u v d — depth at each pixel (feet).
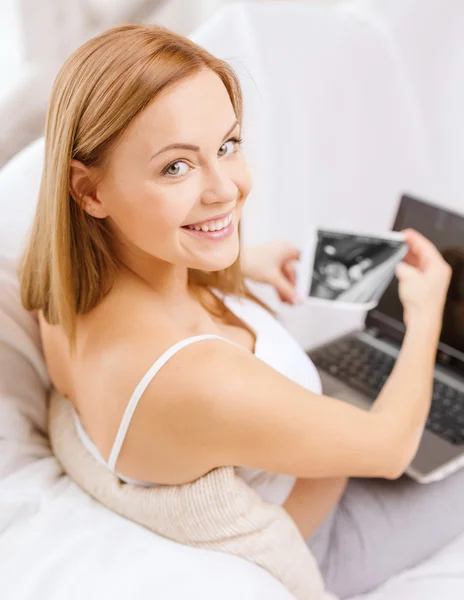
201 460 2.70
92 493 3.15
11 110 4.86
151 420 2.62
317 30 5.41
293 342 3.49
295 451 2.70
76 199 2.60
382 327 4.73
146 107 2.35
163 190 2.46
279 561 2.94
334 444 2.76
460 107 6.19
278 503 3.29
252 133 5.19
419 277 3.75
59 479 3.31
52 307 2.94
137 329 2.70
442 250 4.27
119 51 2.37
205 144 2.44
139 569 2.77
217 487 2.75
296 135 5.47
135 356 2.63
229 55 5.00
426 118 6.15
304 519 3.52
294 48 5.31
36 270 2.97
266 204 5.45
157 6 7.16
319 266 4.28
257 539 2.87
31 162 3.92
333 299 4.24
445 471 3.79
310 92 5.47
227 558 2.85
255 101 5.14
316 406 2.73
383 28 5.72
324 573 3.72
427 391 3.29
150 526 2.96
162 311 2.85
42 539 2.93
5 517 3.06
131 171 2.44
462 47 5.99
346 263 4.25
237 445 2.63
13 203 3.75
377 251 4.19
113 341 2.71
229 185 2.53
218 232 2.66
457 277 4.24
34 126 4.77
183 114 2.37
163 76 2.34
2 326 3.40
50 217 2.63
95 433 2.96
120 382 2.65
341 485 3.64
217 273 3.49
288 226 5.66
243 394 2.56
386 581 3.68
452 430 4.00
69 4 6.91
